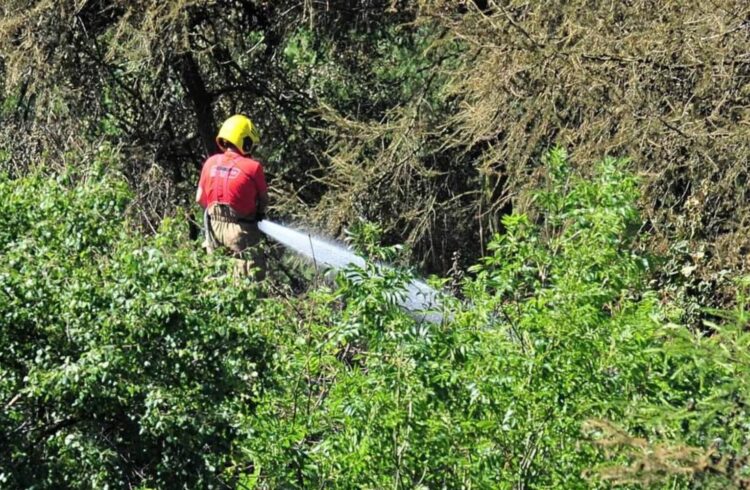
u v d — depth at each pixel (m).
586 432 16.08
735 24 28.20
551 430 16.70
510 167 32.41
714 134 27.44
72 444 16.31
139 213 39.34
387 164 38.56
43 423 16.70
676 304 25.56
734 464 13.34
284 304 20.41
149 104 43.62
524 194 30.89
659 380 16.59
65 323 16.61
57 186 18.28
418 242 40.34
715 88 28.50
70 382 15.82
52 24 39.88
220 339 16.92
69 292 16.56
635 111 28.69
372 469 17.16
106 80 41.62
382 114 43.62
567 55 29.84
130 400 16.62
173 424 16.33
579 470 16.45
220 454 16.69
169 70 42.22
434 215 39.50
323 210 38.81
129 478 16.83
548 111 30.75
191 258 17.53
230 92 45.00
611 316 17.59
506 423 16.64
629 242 18.48
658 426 14.98
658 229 27.78
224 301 17.20
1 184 18.20
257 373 17.16
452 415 16.84
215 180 29.39
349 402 16.86
